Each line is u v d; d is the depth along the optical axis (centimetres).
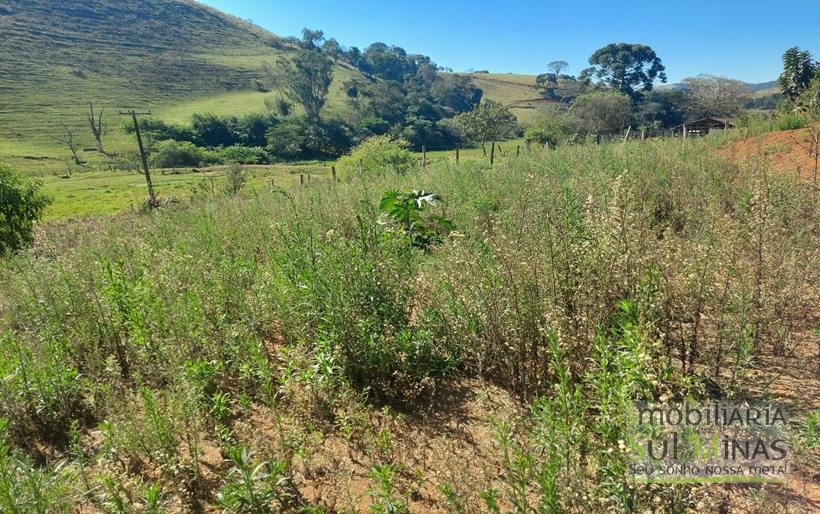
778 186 596
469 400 386
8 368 394
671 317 392
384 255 477
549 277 387
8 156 5569
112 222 1154
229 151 6353
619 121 5312
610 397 252
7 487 251
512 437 314
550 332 301
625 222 399
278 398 404
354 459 336
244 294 499
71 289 513
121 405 372
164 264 536
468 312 407
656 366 286
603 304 359
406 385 396
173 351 417
